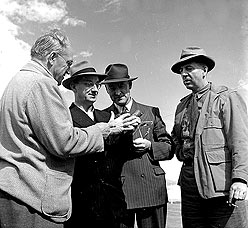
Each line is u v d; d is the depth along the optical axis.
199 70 2.90
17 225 2.01
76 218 2.72
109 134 2.33
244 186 2.53
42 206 2.00
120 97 3.13
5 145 2.07
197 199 2.81
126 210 2.92
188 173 2.87
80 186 2.72
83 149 2.11
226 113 2.71
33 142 2.04
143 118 3.12
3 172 2.03
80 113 2.87
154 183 3.01
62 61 2.26
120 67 3.17
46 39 2.21
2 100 2.12
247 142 2.63
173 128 3.14
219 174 2.67
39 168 2.03
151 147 3.01
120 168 2.93
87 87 2.93
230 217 2.70
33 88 2.03
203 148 2.74
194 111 2.90
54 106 2.03
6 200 2.02
